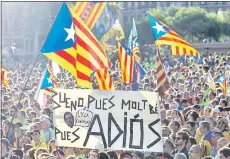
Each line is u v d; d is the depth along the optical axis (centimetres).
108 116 1298
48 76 2466
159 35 2566
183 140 1552
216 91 3059
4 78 3509
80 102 1311
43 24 13712
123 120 1289
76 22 1551
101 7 2575
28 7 13738
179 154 1370
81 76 1590
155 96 1271
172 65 7431
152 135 1275
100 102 1303
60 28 1545
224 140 1490
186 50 2659
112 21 4122
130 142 1285
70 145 1318
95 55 1587
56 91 1320
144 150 1278
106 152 1447
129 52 2773
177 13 13750
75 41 1563
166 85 2530
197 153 1419
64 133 1320
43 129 1778
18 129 1952
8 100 2891
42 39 13825
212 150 1595
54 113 1323
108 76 2088
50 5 13338
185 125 1869
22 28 13775
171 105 2291
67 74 4350
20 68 7362
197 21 13562
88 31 1566
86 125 1309
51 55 1566
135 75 2861
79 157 1542
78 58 1574
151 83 3684
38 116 2367
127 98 1286
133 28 3591
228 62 6625
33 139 1747
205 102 2922
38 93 2462
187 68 5862
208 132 1644
